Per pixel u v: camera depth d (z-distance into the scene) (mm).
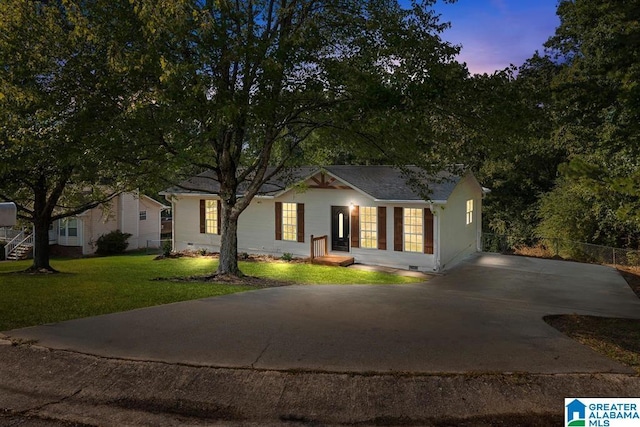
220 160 11492
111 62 7406
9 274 12406
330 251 17000
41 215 13266
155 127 8797
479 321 6730
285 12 8969
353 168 18344
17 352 4855
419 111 8023
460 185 17469
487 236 22781
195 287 9711
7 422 3576
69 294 8484
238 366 4500
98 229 25891
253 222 18875
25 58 7672
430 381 4242
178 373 4352
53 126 8664
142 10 6898
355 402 3912
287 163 13516
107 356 4734
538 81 8523
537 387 4184
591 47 11773
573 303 10102
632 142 8781
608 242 20203
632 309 9273
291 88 8805
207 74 8414
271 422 3623
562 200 21250
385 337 5668
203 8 8164
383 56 8398
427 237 15125
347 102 9094
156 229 30609
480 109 8516
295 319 6562
